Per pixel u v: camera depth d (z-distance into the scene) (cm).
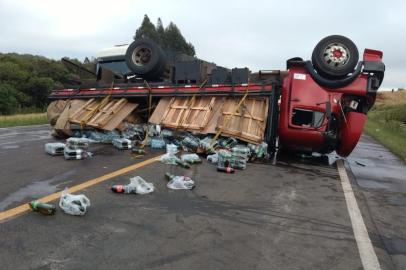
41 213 441
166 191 569
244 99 904
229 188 611
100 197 519
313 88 882
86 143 802
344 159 1066
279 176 738
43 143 990
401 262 376
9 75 4859
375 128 2784
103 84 1098
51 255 342
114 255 349
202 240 396
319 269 349
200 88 965
